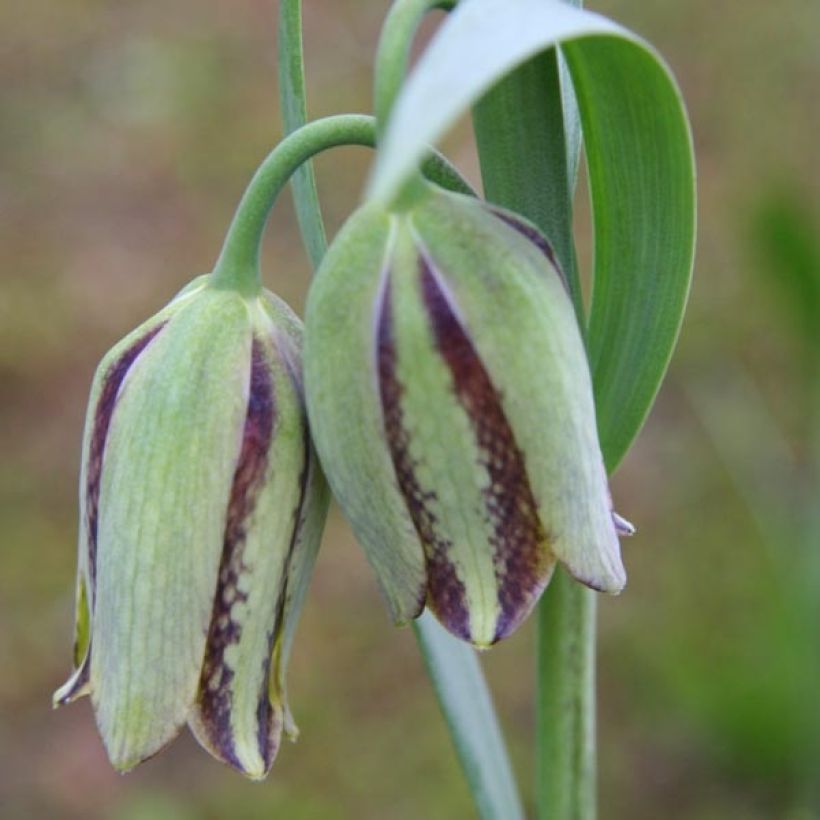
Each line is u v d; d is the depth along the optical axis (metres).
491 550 0.21
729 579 0.53
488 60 0.18
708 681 0.46
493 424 0.20
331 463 0.21
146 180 0.80
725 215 0.71
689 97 0.83
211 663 0.21
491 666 0.52
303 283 0.68
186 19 0.95
